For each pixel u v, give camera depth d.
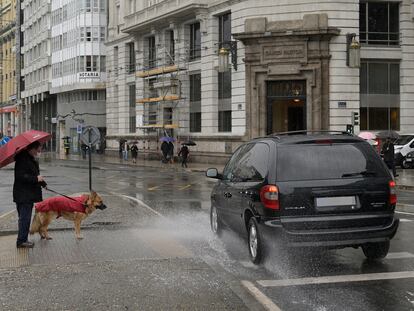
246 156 9.16
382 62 36.31
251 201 8.10
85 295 6.30
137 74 49.66
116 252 8.78
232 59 37.59
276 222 7.56
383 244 8.21
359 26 35.84
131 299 6.16
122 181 26.50
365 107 36.00
